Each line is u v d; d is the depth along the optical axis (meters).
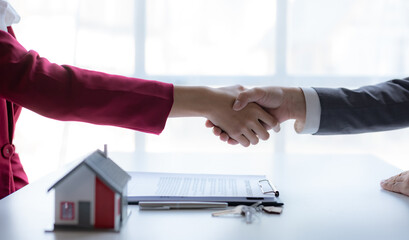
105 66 2.35
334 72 2.35
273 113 0.95
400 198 0.73
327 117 0.91
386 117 0.91
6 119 0.87
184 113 0.86
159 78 2.36
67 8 2.30
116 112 0.77
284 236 0.54
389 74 2.33
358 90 0.95
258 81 2.36
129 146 2.42
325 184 0.82
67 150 2.36
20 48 0.78
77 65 2.33
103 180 0.54
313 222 0.59
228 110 0.89
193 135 2.42
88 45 2.33
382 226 0.58
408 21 2.31
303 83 2.36
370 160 1.09
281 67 2.35
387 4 2.32
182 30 2.34
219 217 0.61
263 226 0.57
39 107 0.74
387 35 2.33
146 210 0.65
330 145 2.41
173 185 0.76
